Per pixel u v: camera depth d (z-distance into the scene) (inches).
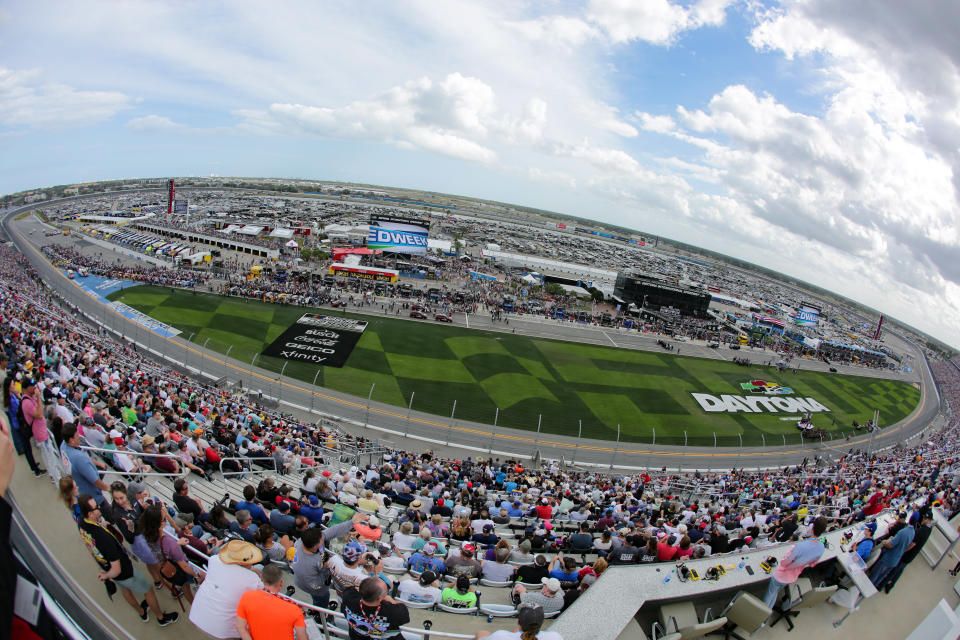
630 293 4628.4
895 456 2225.6
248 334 2512.3
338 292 3474.4
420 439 1812.3
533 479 1279.5
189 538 387.5
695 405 2598.4
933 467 1651.1
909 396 3821.4
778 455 2235.5
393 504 866.8
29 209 6850.4
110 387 1072.8
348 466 1216.8
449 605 420.8
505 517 864.9
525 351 2891.2
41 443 394.3
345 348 2507.4
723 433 2347.4
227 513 569.9
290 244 4817.9
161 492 584.4
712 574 338.3
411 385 2229.3
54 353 1103.0
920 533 421.4
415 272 4439.0
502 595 500.7
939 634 302.5
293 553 451.5
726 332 4424.2
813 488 1439.5
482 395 2250.2
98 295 2785.4
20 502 371.6
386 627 280.8
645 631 314.0
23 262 3213.6
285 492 631.8
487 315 3540.8
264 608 247.6
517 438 1948.8
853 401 3262.8
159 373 1601.9
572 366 2785.4
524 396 2310.5
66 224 5334.6
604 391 2534.5
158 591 342.6
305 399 1967.3
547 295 4594.0
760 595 359.6
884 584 414.3
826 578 405.1
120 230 4877.0
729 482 1608.0
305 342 2508.6
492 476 1263.5
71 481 319.0
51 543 337.7
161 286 3097.9
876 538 435.8
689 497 1439.5
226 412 1243.2
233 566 279.3
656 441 2150.6
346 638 338.0
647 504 1192.8
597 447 2000.5
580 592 436.8
